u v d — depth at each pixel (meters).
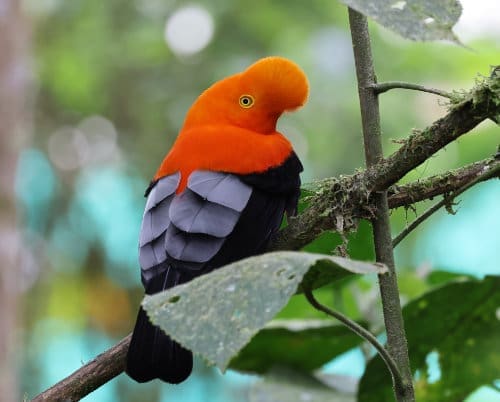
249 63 18.06
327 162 17.59
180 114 18.27
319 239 7.10
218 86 7.53
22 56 15.03
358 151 17.69
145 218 6.42
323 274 4.68
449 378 7.45
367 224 7.03
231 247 6.23
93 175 18.89
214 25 18.34
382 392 7.12
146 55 18.58
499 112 5.23
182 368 5.77
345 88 18.08
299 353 7.79
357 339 7.76
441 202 5.53
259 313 4.09
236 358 7.92
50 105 19.27
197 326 4.10
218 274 4.32
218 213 6.23
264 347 7.79
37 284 18.25
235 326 4.07
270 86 7.29
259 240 6.40
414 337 7.25
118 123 18.95
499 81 5.21
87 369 6.24
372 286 8.75
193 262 5.95
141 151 18.53
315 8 18.53
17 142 14.79
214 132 6.89
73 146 19.08
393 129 17.20
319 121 17.83
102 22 18.92
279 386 7.58
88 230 18.67
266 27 18.25
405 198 6.25
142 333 5.83
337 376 7.81
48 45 19.02
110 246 18.59
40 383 17.80
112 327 18.39
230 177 6.52
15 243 14.47
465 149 16.45
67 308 18.55
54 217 18.78
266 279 4.21
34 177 18.88
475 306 7.00
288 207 6.93
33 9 18.94
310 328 7.53
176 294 4.26
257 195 6.54
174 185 6.52
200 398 16.69
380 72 18.00
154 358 5.77
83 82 18.91
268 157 6.73
